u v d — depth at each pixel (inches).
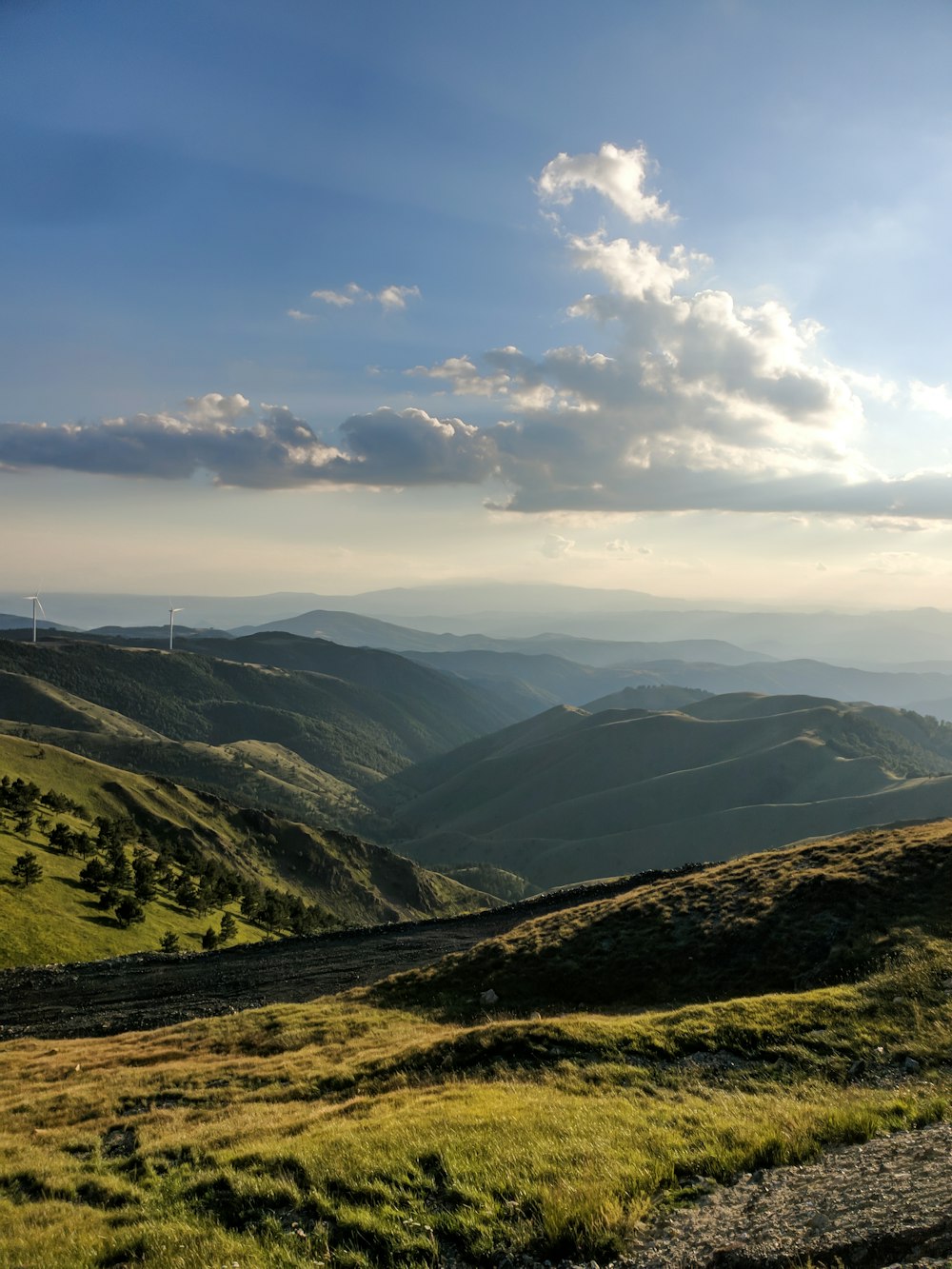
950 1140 482.0
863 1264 333.1
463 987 1355.8
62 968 2015.3
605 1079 732.7
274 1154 563.5
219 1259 409.7
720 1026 847.1
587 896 2212.1
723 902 1464.1
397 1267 398.6
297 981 1681.8
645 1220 431.8
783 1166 496.1
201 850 7170.3
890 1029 808.9
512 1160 506.3
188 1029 1300.4
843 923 1233.4
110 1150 719.1
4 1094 1015.6
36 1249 453.4
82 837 4576.8
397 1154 529.0
